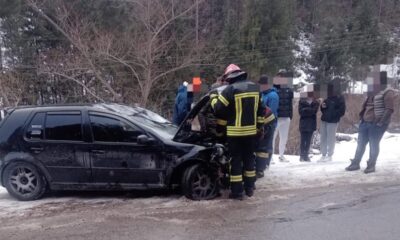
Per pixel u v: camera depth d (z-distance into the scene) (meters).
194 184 6.54
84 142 6.66
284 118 9.25
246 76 6.57
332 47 33.94
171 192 7.07
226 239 4.96
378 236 4.93
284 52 31.23
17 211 6.30
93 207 6.37
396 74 24.97
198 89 9.02
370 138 8.01
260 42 30.59
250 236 5.03
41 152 6.73
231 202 6.40
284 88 9.23
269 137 7.69
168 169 6.51
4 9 23.61
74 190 7.13
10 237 5.26
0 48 24.36
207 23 28.97
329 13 40.31
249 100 6.37
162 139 6.56
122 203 6.54
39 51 24.20
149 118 7.31
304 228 5.24
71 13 23.78
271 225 5.38
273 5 31.28
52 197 7.00
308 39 39.22
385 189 6.89
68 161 6.68
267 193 6.87
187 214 5.89
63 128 6.76
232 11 32.59
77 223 5.67
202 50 24.36
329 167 8.67
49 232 5.38
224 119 6.73
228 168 6.78
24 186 6.82
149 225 5.50
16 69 21.81
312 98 9.55
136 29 22.25
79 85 21.70
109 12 25.02
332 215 5.70
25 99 21.02
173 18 21.17
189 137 6.78
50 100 22.03
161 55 21.84
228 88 6.35
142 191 7.20
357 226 5.27
